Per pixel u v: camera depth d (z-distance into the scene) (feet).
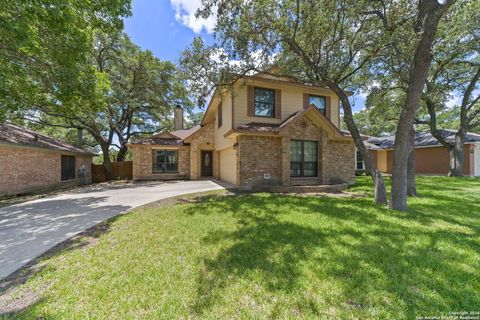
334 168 38.01
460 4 25.79
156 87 60.49
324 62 28.14
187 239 13.76
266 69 30.63
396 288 8.41
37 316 7.34
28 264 11.00
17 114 43.75
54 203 26.03
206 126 55.72
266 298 8.00
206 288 8.64
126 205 24.32
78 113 37.01
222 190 34.01
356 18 24.75
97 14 26.16
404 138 20.31
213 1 24.12
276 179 34.14
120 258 11.34
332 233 14.35
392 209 20.61
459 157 50.49
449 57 40.22
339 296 8.02
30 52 22.94
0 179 32.35
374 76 38.24
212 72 28.91
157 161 55.52
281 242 12.97
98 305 7.82
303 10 23.97
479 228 15.10
